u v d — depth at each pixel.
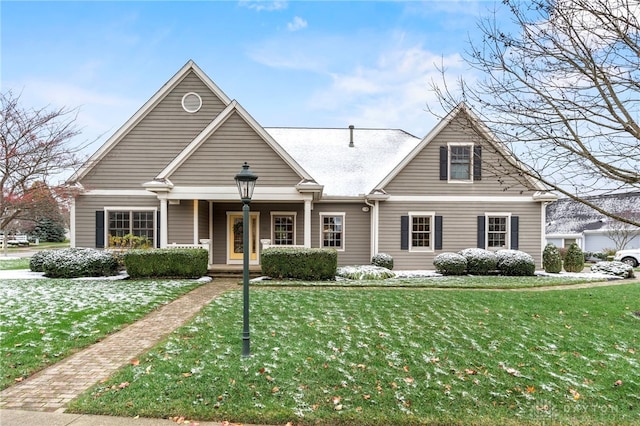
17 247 43.38
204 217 16.05
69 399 4.38
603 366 5.47
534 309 8.70
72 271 13.39
